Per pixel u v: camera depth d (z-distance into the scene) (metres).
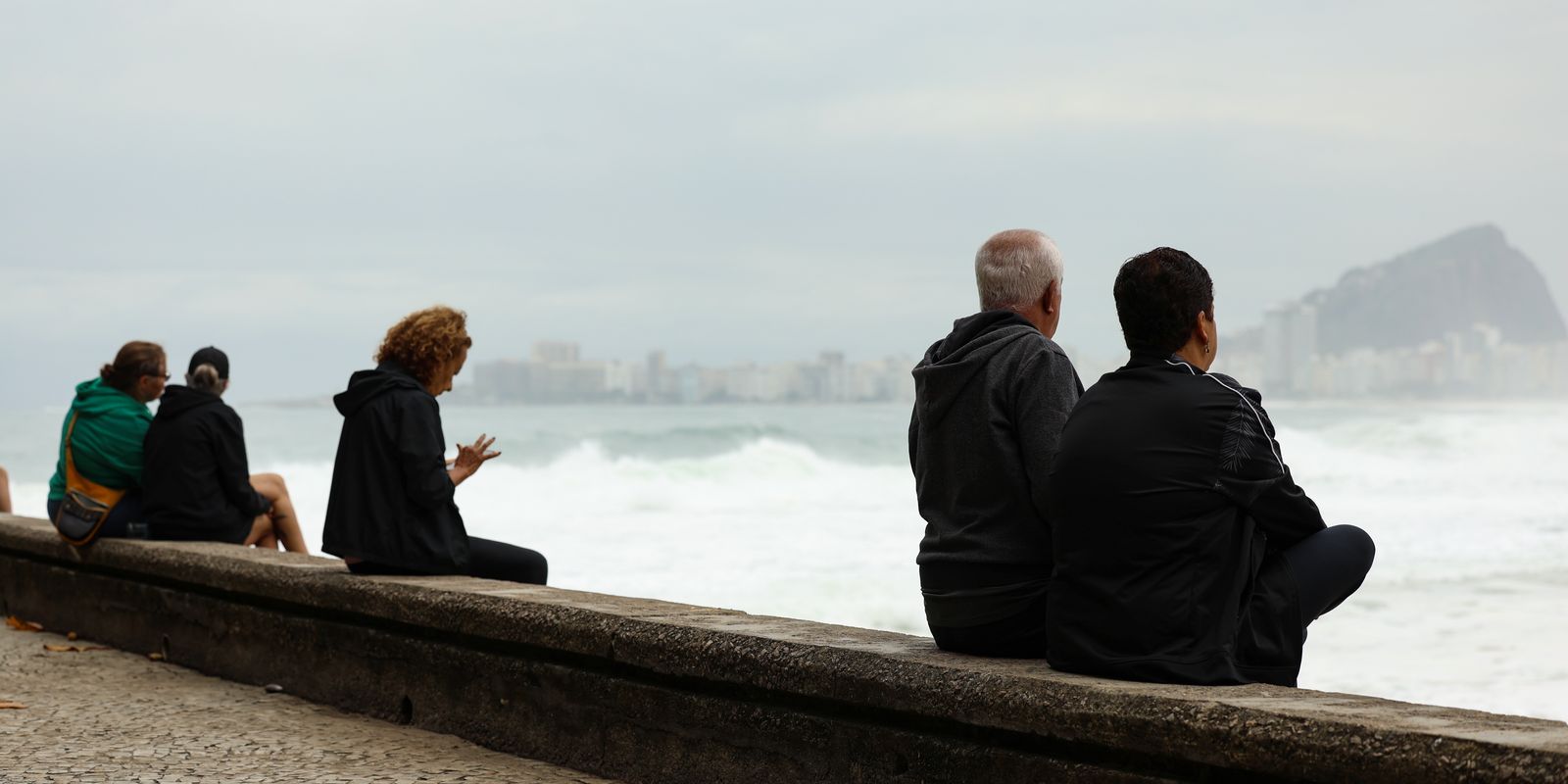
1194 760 2.78
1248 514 3.18
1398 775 2.45
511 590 4.85
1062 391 3.41
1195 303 3.28
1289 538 3.26
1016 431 3.43
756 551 17.86
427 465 5.25
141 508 7.20
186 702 5.49
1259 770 2.67
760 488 26.66
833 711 3.58
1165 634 3.07
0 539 8.06
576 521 22.11
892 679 3.38
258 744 4.70
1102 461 3.13
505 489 25.56
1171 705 2.82
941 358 3.63
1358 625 11.55
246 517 7.18
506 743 4.61
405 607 4.98
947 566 3.50
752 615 4.27
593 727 4.29
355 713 5.27
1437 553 18.03
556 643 4.36
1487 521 22.91
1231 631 3.10
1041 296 3.66
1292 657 3.25
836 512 23.75
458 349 5.60
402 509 5.30
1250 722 2.69
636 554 17.58
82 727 4.96
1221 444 3.10
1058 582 3.23
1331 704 2.77
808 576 15.11
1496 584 14.40
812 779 3.60
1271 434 3.16
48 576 7.57
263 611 5.80
